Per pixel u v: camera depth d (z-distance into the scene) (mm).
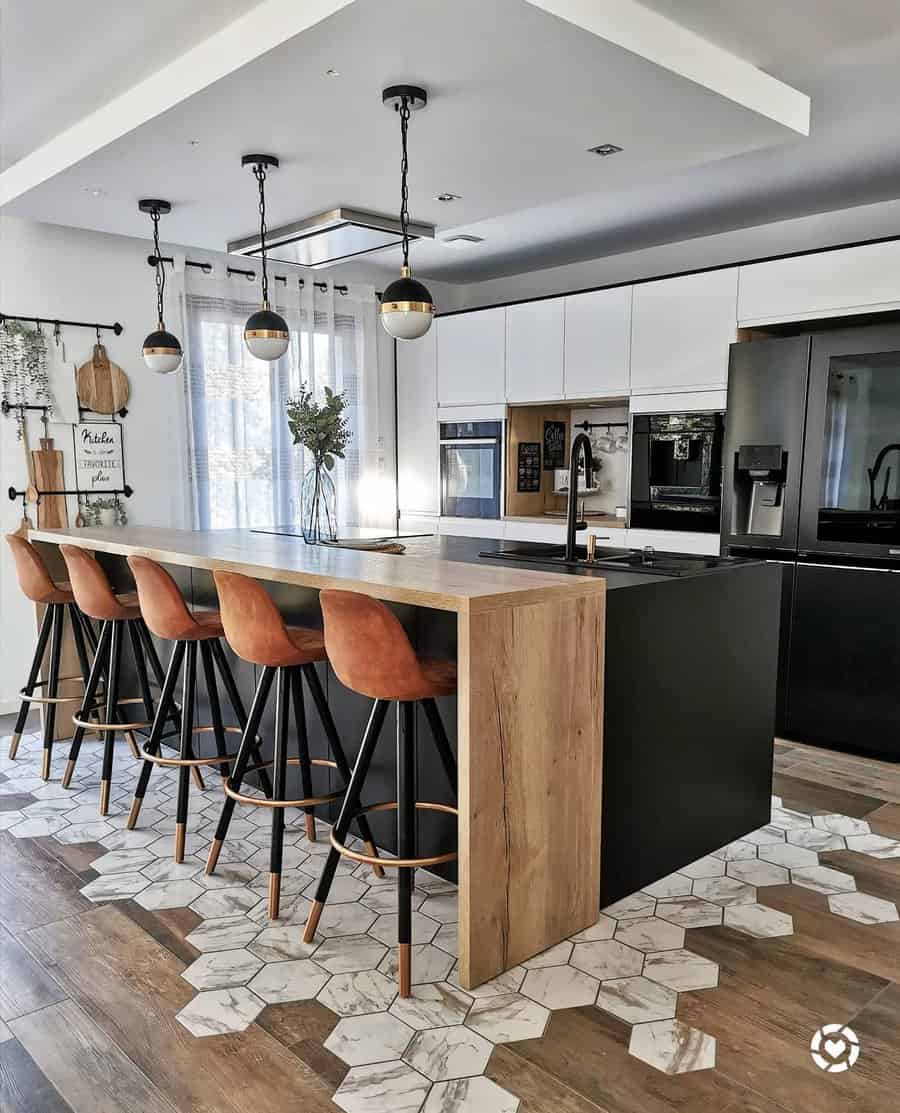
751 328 4551
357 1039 1982
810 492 4113
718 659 2902
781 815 3297
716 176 4223
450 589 2174
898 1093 1805
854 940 2396
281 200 3867
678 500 4773
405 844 2188
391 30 2307
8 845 3018
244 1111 1765
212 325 5371
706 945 2371
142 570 2975
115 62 2963
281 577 2637
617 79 2631
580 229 5215
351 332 6180
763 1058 1913
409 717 2213
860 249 3980
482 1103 1780
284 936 2424
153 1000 2131
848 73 3057
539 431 6004
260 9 2477
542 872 2320
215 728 3262
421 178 3564
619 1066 1890
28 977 2229
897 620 3836
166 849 2988
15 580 4707
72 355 4828
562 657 2307
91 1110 1771
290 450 5727
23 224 4617
